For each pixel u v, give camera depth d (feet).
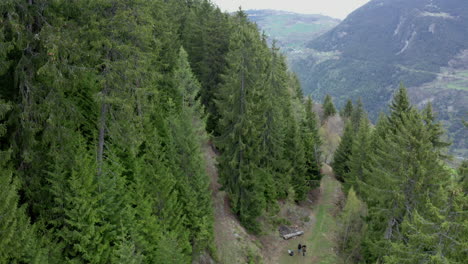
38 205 47.75
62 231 47.26
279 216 123.65
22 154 44.65
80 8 47.78
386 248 76.28
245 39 92.58
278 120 120.37
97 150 58.18
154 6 87.04
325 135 225.97
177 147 78.07
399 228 84.07
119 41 51.67
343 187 155.12
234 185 97.40
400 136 81.87
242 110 92.38
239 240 93.66
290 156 137.80
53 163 49.90
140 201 60.70
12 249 36.35
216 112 128.16
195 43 137.08
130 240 53.01
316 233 122.93
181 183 76.18
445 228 50.67
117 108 55.83
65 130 47.11
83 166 50.60
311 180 160.76
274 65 134.21
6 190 36.40
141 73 56.65
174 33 129.29
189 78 92.02
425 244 54.08
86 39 47.26
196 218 74.33
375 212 84.64
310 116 189.26
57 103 45.39
